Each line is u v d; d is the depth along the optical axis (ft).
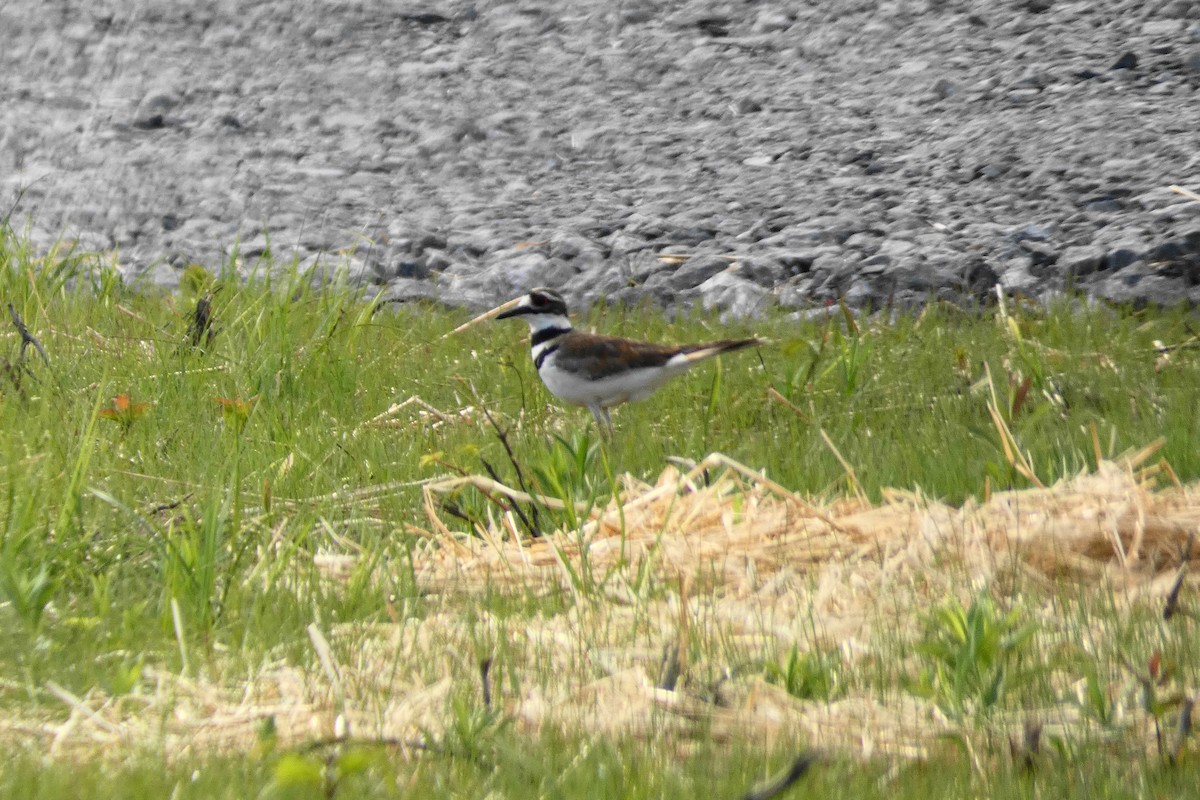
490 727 22.13
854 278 57.98
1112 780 20.30
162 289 58.95
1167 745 21.16
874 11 94.27
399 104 86.12
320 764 20.36
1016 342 47.14
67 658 25.30
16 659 25.17
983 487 33.91
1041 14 89.40
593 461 35.35
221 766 21.01
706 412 41.75
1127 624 26.07
